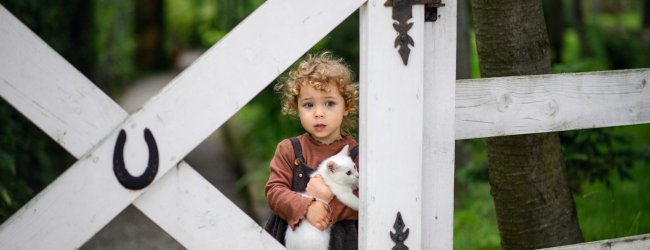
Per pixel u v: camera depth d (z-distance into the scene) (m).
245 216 2.42
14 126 6.10
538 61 3.41
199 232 2.39
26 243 2.24
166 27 23.73
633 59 11.52
